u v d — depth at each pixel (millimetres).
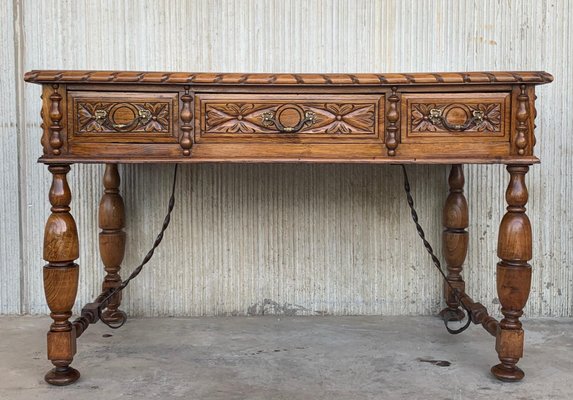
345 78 1633
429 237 2330
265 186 2316
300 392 1622
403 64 2293
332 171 2320
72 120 1656
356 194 2324
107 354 1905
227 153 1677
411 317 2314
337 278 2340
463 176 2195
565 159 2305
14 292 2316
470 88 1656
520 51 2289
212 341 2031
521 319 2309
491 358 1876
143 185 2311
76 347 1846
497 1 2281
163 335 2092
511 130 1661
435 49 2291
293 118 1674
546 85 2289
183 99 1656
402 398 1588
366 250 2334
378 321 2260
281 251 2328
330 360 1856
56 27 2264
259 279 2334
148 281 2322
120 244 2197
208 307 2336
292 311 2344
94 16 2264
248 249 2328
